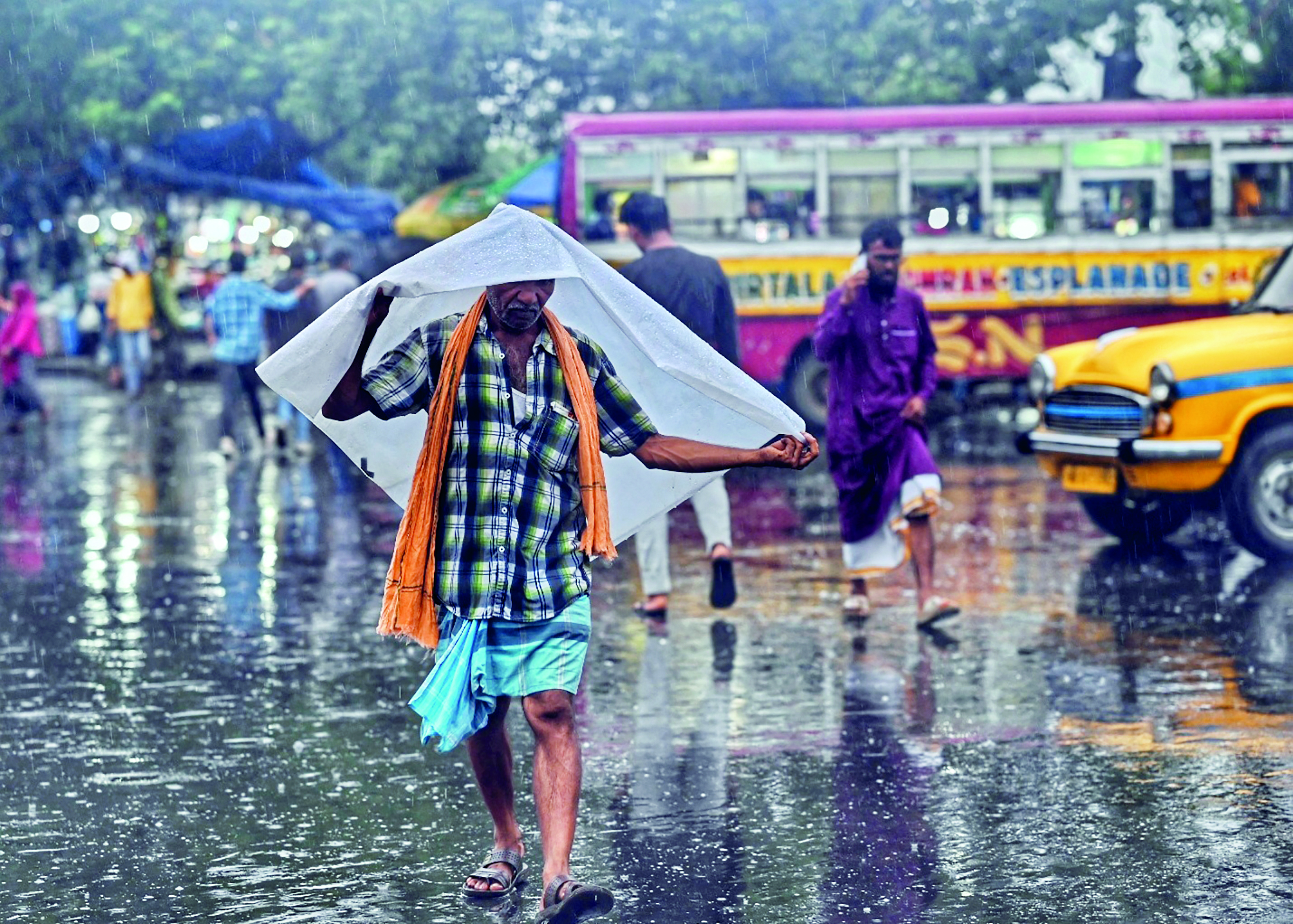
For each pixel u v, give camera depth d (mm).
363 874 10188
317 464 34219
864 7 46562
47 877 10188
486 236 9062
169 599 19484
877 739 13039
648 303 9539
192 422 44156
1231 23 45000
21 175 58031
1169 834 10664
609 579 20688
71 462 34812
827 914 9352
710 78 46906
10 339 42406
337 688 15070
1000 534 23453
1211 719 13453
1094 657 15734
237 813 11414
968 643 16438
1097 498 22891
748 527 25000
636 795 11703
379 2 50750
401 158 50969
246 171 54781
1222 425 20469
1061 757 12445
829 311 17344
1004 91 45781
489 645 9289
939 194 36500
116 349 56188
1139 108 36438
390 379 9219
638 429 9648
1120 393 21062
